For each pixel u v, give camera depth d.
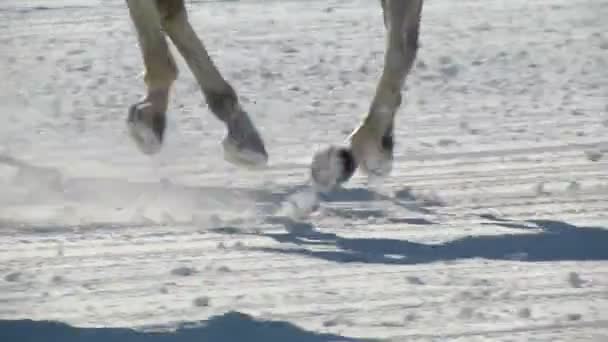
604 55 26.59
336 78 24.05
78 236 11.30
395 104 12.42
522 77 23.59
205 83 12.43
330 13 36.59
